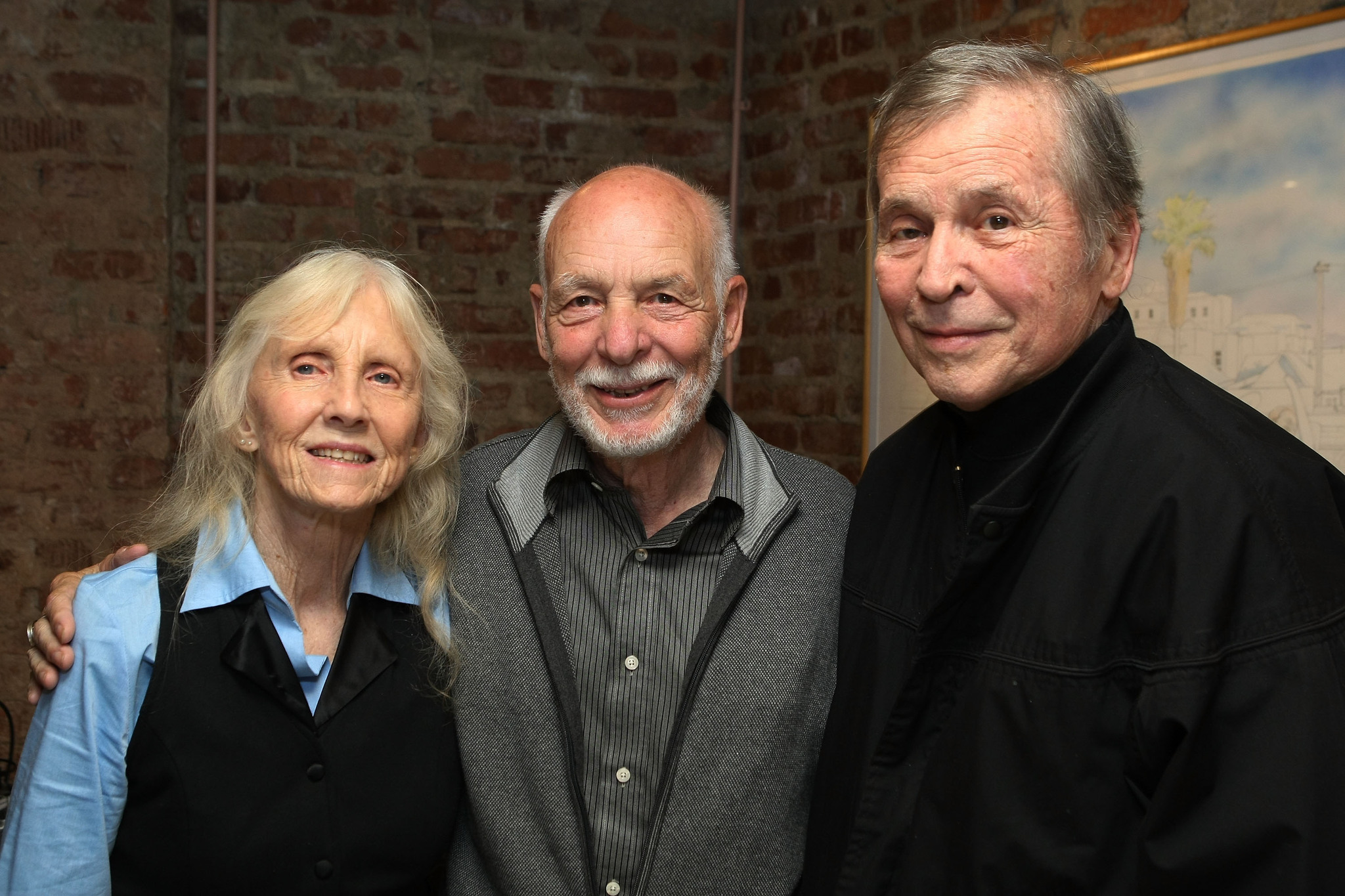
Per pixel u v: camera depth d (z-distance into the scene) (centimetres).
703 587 134
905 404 241
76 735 108
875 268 109
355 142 270
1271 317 176
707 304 136
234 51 262
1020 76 102
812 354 273
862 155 256
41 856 106
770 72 286
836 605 134
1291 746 85
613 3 288
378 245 271
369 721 121
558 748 126
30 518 246
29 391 245
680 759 125
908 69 108
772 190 286
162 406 251
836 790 120
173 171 256
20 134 240
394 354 118
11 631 246
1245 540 91
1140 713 92
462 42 277
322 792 116
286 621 119
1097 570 99
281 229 266
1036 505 106
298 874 115
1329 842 83
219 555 119
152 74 246
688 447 141
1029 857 97
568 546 137
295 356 115
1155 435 100
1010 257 100
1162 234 192
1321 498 95
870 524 130
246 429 120
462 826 135
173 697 112
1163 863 88
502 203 281
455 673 128
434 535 132
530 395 286
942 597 107
